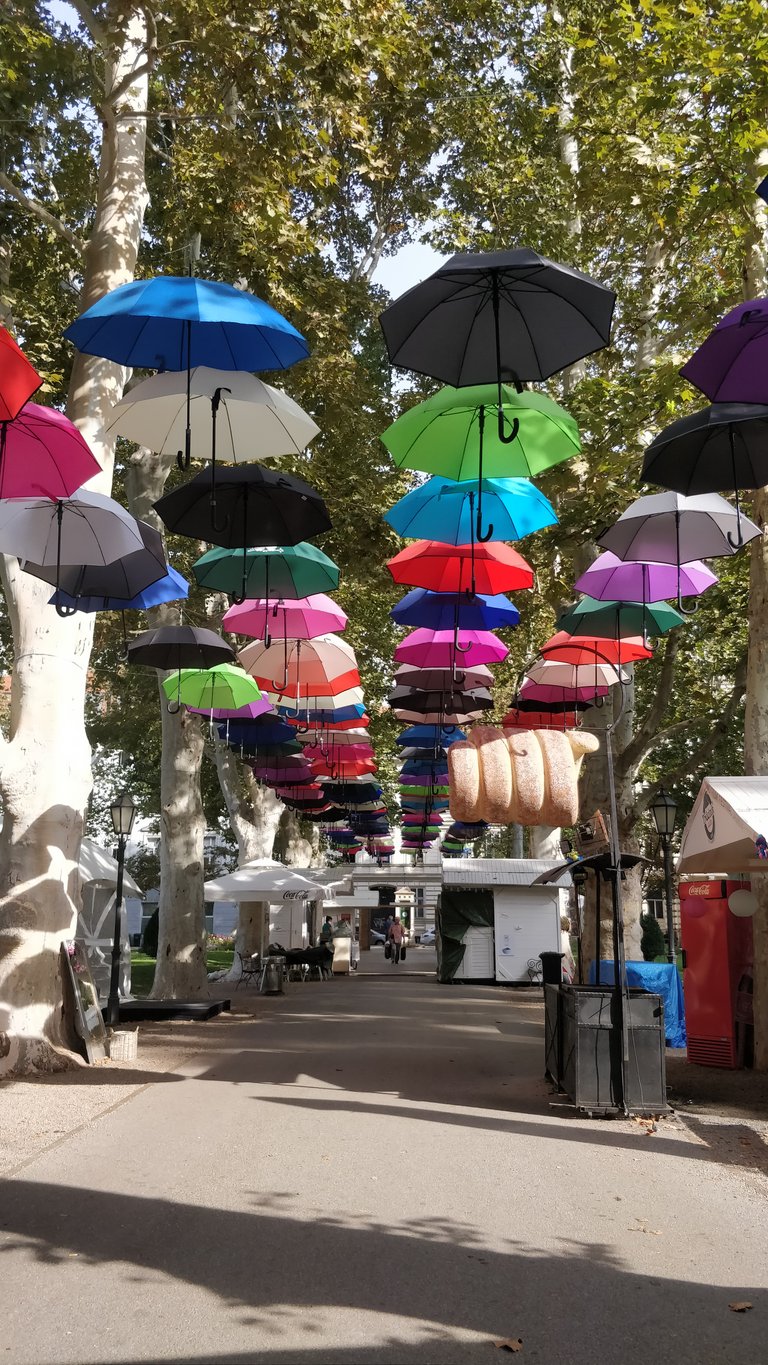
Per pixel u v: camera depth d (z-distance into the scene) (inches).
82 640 547.8
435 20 822.5
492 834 2459.4
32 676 532.7
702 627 882.8
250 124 582.9
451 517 405.7
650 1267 232.4
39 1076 486.0
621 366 869.8
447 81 842.8
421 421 328.5
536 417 324.5
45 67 577.6
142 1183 291.0
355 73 530.6
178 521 377.1
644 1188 298.8
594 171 684.1
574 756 415.2
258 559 460.8
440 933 1332.4
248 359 284.8
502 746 411.8
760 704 540.7
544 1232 255.0
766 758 536.7
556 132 925.2
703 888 569.0
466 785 402.6
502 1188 293.6
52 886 520.7
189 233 725.9
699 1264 235.3
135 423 331.3
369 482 790.5
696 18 558.3
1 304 614.9
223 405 322.0
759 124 540.4
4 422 233.6
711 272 761.0
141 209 594.6
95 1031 539.8
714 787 458.0
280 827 1875.0
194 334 280.1
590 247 866.8
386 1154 329.7
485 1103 427.5
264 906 1334.9
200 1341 186.9
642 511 397.1
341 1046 613.3
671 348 881.5
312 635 552.1
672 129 645.9
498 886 1326.3
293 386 763.4
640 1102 407.5
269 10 501.4
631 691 786.2
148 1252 233.6
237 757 1320.1
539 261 236.2
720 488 318.3
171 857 900.0
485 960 1316.4
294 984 1283.2
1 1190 282.2
